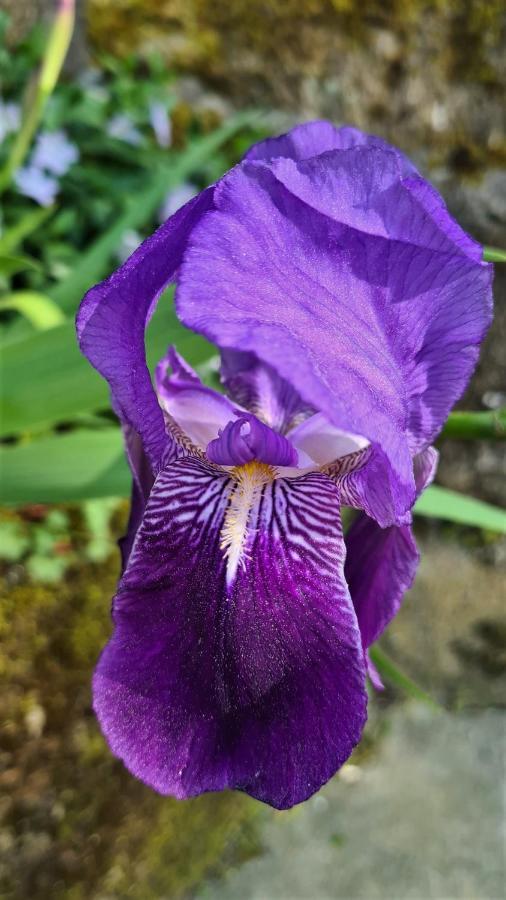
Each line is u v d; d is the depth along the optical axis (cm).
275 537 16
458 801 50
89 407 26
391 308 16
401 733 53
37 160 42
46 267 43
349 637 15
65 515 39
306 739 15
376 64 43
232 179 14
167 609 15
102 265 35
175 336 22
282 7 44
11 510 38
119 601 15
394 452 14
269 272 14
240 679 15
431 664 53
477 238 45
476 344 16
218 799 45
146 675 15
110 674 15
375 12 42
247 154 18
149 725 15
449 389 17
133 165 46
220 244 14
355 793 50
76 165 45
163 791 15
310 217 15
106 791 38
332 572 16
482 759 52
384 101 44
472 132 43
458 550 51
